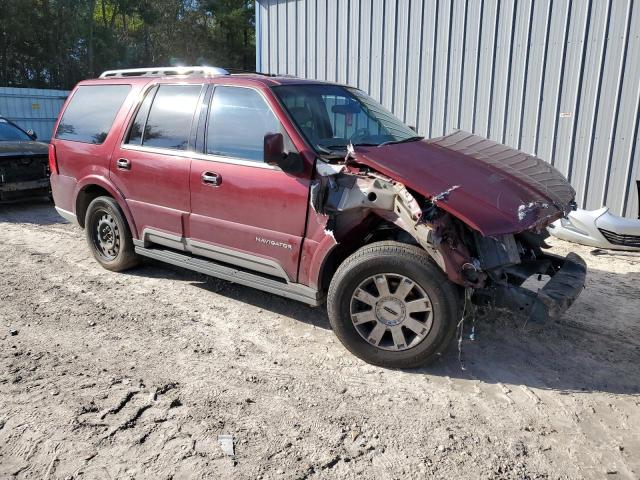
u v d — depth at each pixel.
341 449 2.97
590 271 6.07
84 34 33.75
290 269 4.13
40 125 19.92
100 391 3.46
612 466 2.88
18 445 2.94
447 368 3.86
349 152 3.79
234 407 3.33
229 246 4.49
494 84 8.62
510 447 3.01
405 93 9.55
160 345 4.14
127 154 5.18
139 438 3.01
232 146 4.44
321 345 4.18
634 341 4.33
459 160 4.04
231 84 4.54
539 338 4.35
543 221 3.53
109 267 5.75
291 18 10.72
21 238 7.24
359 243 4.10
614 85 7.67
